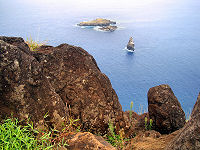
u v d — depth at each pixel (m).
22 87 3.20
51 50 5.25
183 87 123.25
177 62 169.62
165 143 4.23
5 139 2.58
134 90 118.31
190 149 2.78
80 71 5.15
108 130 5.00
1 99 3.07
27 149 2.68
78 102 4.89
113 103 5.30
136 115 6.95
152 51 196.50
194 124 2.86
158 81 133.38
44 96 3.48
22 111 3.13
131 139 5.04
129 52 190.00
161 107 5.97
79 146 3.07
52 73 4.88
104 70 151.62
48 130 3.38
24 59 3.35
